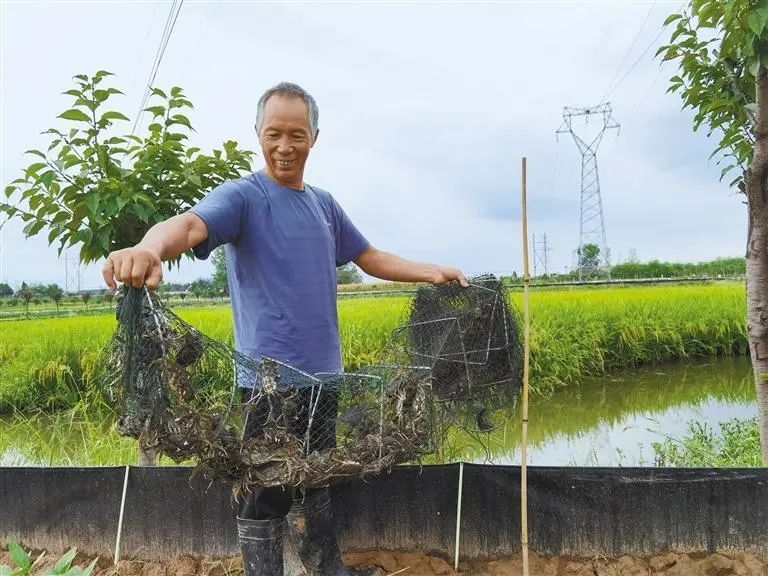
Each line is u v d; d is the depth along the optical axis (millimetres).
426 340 2863
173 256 2031
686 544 3023
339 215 2814
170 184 3336
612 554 3072
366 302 14141
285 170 2385
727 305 12258
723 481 2990
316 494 2693
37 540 3332
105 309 26938
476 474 3172
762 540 2963
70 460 5105
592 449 5918
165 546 3248
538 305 11844
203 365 2248
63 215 3080
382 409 2316
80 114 3006
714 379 9664
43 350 9234
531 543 3131
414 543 3217
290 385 2291
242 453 2070
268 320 2375
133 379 1944
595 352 10062
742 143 3877
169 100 3287
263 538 2377
